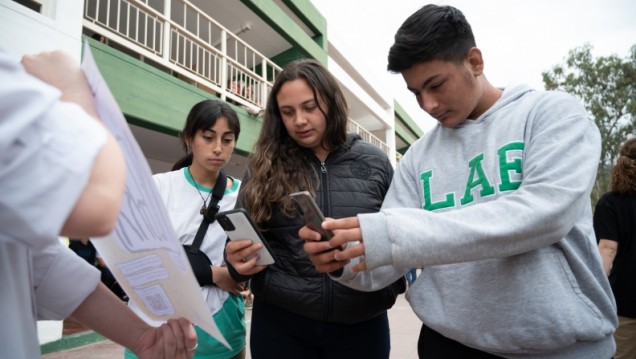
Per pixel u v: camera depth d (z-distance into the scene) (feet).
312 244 3.45
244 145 24.53
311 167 5.14
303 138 5.02
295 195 3.34
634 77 63.82
